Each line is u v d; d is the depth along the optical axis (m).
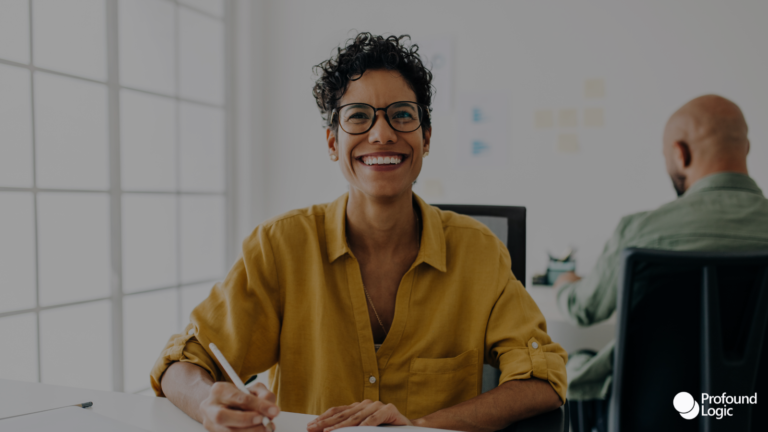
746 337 1.08
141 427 0.69
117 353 2.16
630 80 2.28
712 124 2.14
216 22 2.75
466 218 1.10
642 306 1.16
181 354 0.88
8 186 1.77
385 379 0.97
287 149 2.88
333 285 1.01
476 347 0.99
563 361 0.93
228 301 0.98
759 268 1.05
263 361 1.01
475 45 2.53
